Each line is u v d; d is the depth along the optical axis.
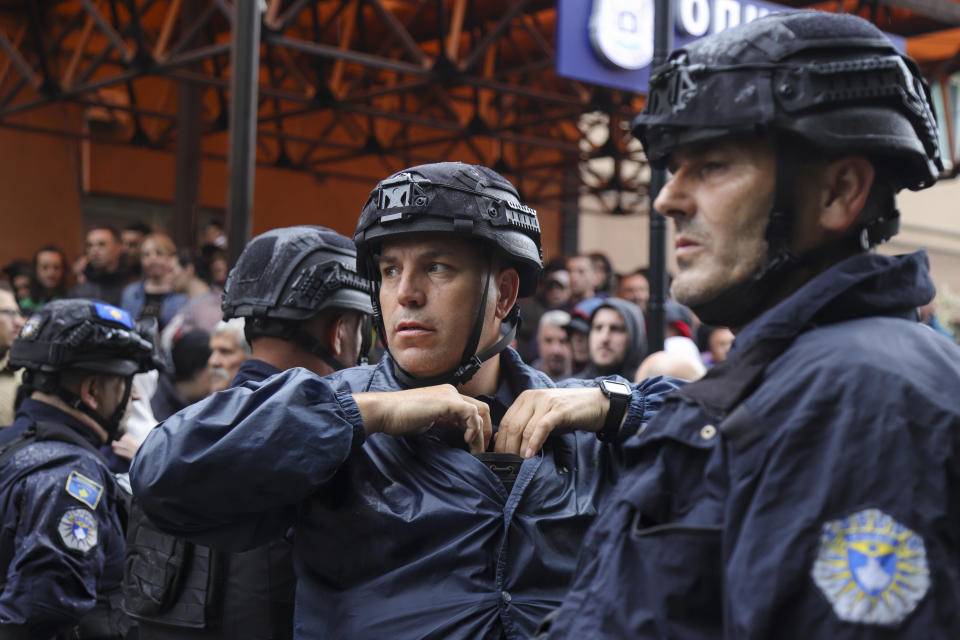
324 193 16.88
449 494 1.66
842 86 1.14
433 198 1.64
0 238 14.23
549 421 1.68
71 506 2.51
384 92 11.27
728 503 1.08
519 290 1.85
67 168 14.73
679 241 1.23
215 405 1.59
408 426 1.63
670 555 1.11
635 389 1.80
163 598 2.20
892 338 1.10
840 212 1.17
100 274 7.80
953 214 20.86
